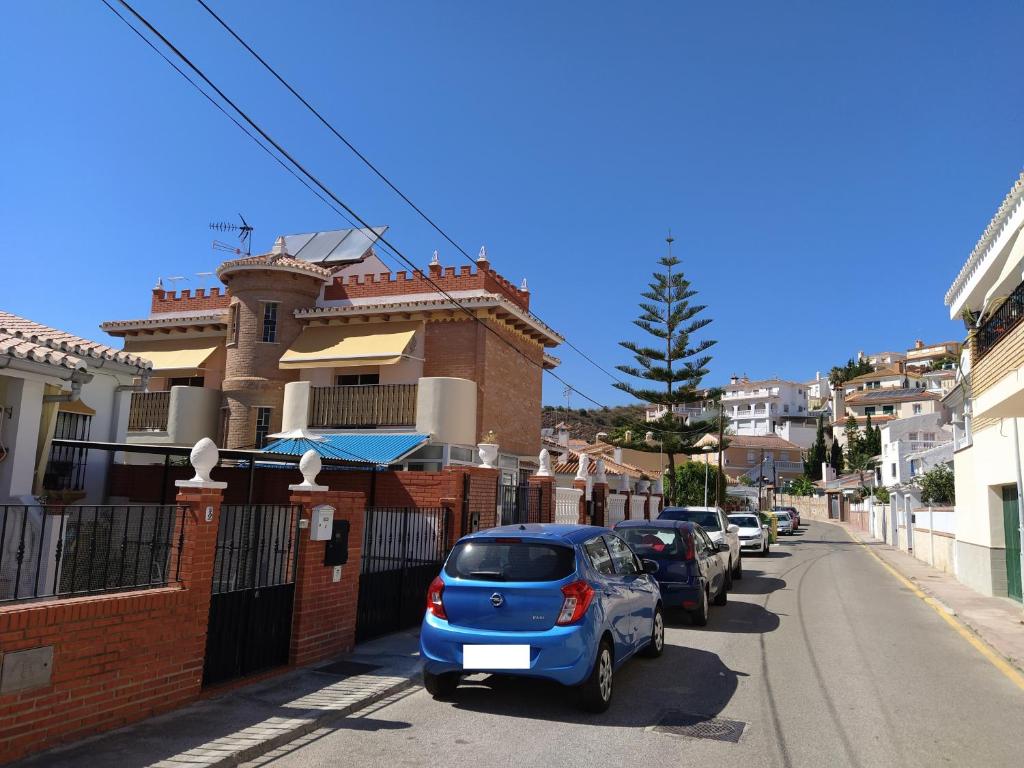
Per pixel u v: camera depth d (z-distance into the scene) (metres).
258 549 7.11
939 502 25.67
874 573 19.33
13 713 4.58
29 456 8.05
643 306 38.03
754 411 99.75
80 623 5.03
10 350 7.53
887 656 8.81
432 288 20.02
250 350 20.44
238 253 25.12
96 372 10.68
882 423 72.50
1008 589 13.92
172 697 5.77
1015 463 12.58
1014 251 12.09
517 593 6.18
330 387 19.14
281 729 5.43
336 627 7.92
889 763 5.18
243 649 6.75
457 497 11.08
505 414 20.59
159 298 23.31
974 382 12.73
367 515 9.12
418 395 18.25
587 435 78.25
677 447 37.34
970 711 6.52
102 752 4.78
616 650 6.76
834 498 66.31
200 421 20.48
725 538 15.95
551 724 5.93
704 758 5.20
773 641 9.64
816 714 6.34
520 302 22.36
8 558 7.06
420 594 10.07
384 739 5.51
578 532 7.06
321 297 21.47
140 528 6.04
